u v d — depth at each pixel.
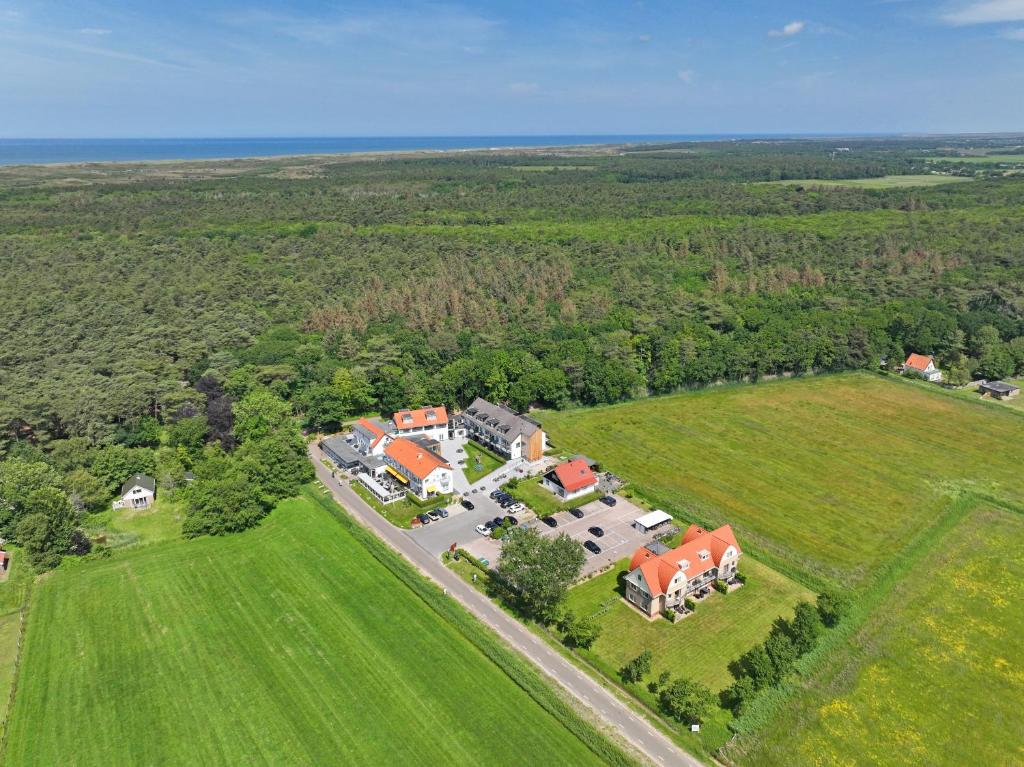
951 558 68.69
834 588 63.22
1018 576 65.69
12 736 47.28
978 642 56.50
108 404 91.94
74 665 54.25
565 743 46.50
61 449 83.19
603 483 85.56
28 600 62.56
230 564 68.56
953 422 104.19
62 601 62.47
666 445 97.38
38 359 107.50
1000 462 90.44
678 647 55.97
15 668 53.78
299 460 85.00
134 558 69.75
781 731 47.41
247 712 49.41
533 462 92.38
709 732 47.31
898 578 65.25
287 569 67.62
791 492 82.88
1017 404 111.50
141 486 80.81
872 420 105.31
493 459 94.12
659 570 60.44
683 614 60.16
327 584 64.94
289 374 107.75
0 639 57.16
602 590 64.00
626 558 69.31
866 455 93.06
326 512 78.94
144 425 94.38
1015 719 48.69
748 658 53.00
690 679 52.28
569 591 63.75
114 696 50.97
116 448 84.19
